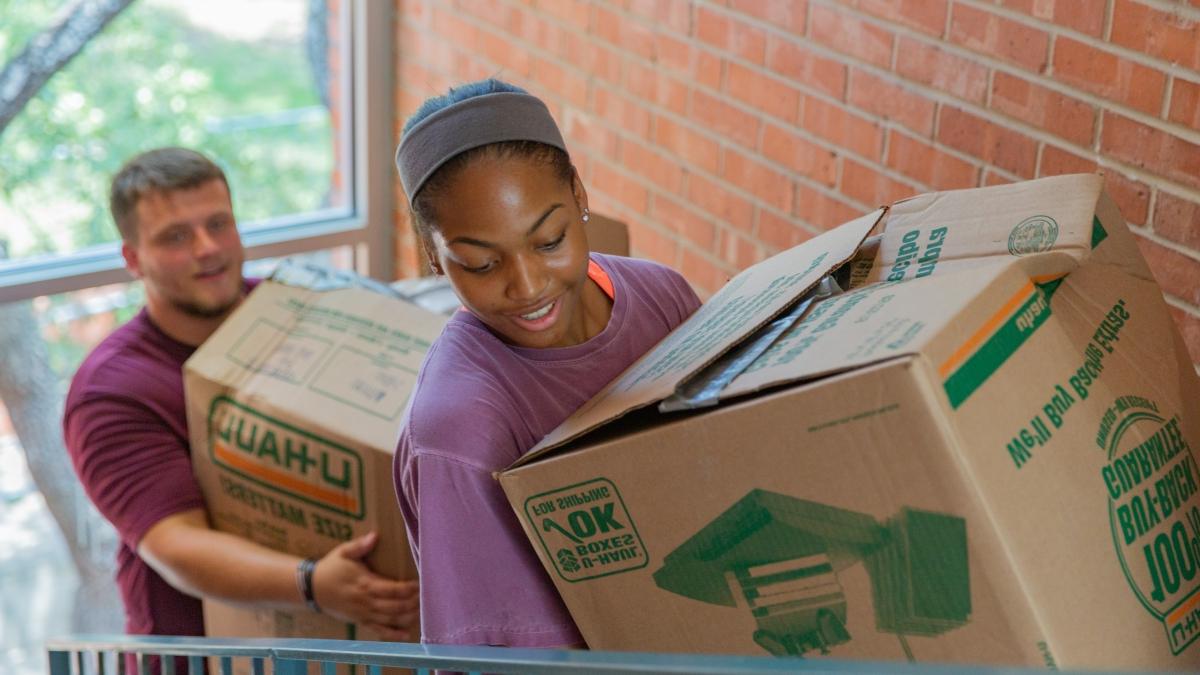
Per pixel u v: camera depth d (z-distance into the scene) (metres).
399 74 3.56
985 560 0.95
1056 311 1.13
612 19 2.81
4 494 3.58
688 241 2.76
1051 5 1.91
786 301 1.17
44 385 3.48
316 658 1.19
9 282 3.30
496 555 1.19
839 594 1.02
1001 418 0.98
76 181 3.43
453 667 1.04
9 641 3.64
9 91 3.30
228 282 2.22
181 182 2.16
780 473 1.01
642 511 1.08
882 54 2.21
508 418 1.24
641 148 2.83
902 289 1.10
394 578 1.91
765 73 2.46
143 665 1.51
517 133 1.16
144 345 2.21
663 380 1.12
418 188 1.18
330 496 1.92
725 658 0.84
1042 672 0.76
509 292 1.18
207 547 2.02
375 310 2.09
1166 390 1.19
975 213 1.23
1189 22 1.73
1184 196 1.79
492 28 3.18
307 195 3.72
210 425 2.04
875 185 2.28
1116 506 1.06
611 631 1.15
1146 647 1.05
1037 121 1.97
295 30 3.56
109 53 3.41
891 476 0.96
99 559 3.66
